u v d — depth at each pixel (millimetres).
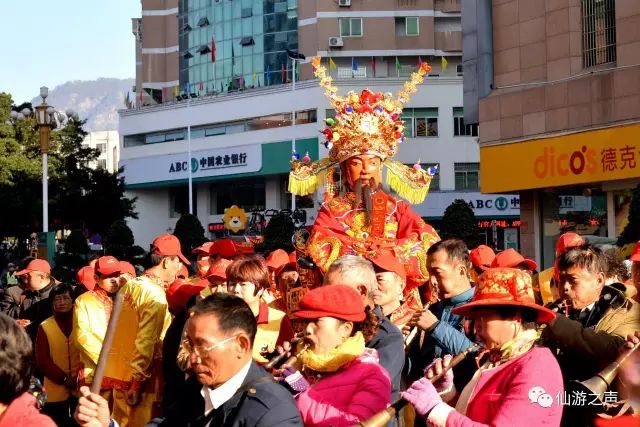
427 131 51719
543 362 4520
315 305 4906
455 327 6523
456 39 55219
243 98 55438
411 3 55000
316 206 53438
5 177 44688
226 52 59875
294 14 57438
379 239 8781
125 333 8602
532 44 23031
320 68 9641
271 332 7238
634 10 20953
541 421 4410
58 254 32375
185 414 4723
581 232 23344
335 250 8656
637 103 20797
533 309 4668
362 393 4793
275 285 9227
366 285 5633
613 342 5301
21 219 45938
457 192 51031
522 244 24062
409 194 9750
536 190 23703
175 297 7543
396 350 5402
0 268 44469
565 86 22188
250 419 4254
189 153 54562
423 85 51625
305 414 4797
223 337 4348
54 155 47531
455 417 4434
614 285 6039
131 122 60531
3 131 45344
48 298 10969
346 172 9320
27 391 4125
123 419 8531
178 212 61281
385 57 55344
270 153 54312
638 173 20734
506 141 23484
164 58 63844
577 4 22094
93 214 48906
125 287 8609
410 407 6672
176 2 63406
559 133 22312
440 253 6727
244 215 49000
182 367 4578
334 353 4863
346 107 9312
